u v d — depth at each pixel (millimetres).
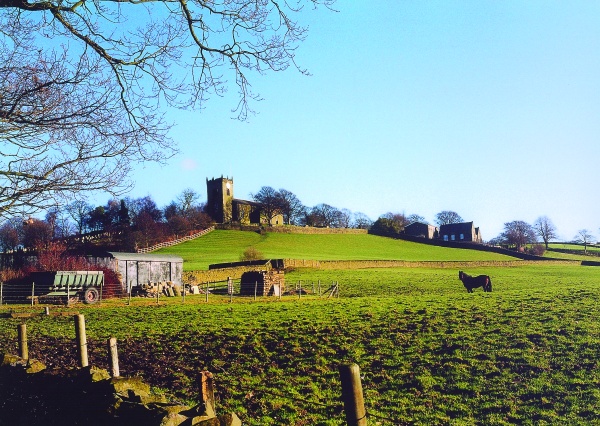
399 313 29688
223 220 162000
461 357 20188
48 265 45875
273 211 171500
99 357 21656
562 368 18125
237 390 17688
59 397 10547
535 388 16594
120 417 8703
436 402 16344
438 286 56719
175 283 56188
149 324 29047
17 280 41406
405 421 15055
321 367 20094
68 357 21500
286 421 14930
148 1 10234
